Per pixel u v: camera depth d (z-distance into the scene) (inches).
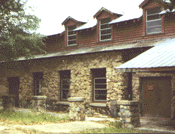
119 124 484.7
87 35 834.8
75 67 779.4
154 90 625.9
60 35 888.9
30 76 909.2
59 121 532.1
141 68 450.6
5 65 953.5
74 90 774.5
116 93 676.1
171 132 418.6
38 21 772.0
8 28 732.0
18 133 384.5
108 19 796.0
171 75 589.0
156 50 546.3
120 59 674.8
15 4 728.3
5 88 992.9
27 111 698.8
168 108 601.6
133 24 733.3
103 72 735.1
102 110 702.5
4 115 580.7
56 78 829.8
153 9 705.0
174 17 659.4
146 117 623.5
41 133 396.2
